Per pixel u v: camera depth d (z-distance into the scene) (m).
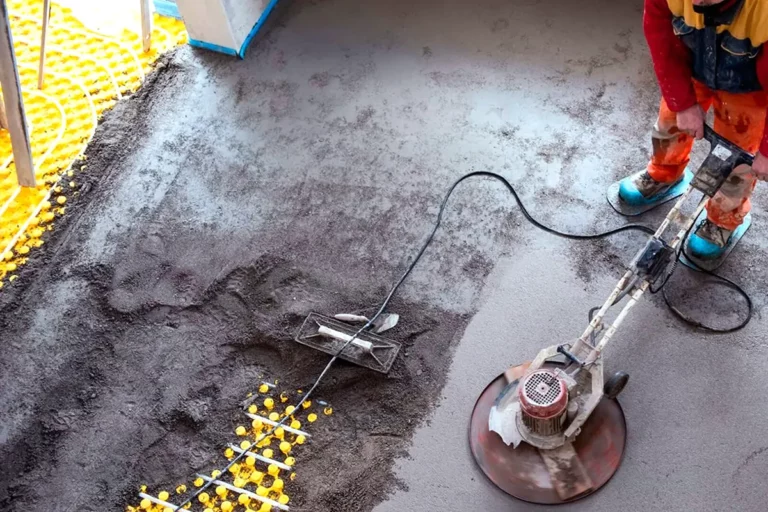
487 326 2.79
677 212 2.37
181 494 2.60
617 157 3.13
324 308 2.91
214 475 2.62
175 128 3.48
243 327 2.91
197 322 2.95
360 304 2.90
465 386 2.67
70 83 3.66
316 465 2.60
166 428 2.73
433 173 3.19
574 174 3.11
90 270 3.09
